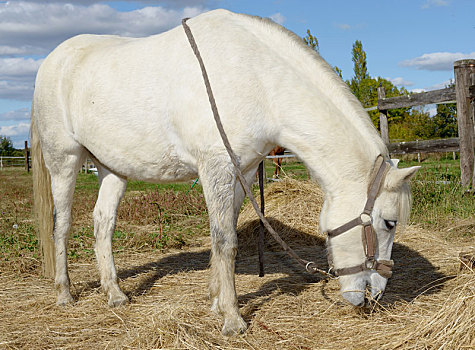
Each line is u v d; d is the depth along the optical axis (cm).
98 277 427
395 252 463
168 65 313
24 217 748
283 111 288
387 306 316
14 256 489
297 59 297
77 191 1138
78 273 441
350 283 276
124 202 813
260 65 289
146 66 324
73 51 378
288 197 634
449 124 1939
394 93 2633
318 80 293
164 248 543
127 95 328
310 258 477
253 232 576
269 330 283
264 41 301
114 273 366
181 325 273
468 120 657
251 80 285
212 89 288
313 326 291
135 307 341
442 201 614
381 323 288
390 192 266
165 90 312
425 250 459
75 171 390
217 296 313
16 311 337
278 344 266
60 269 364
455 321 238
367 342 261
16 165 2609
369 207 267
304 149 288
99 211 379
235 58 288
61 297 355
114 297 349
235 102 283
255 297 344
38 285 402
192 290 373
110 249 372
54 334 293
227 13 321
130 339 268
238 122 284
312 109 283
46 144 384
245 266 456
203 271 434
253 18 312
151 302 350
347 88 294
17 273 438
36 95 392
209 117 288
